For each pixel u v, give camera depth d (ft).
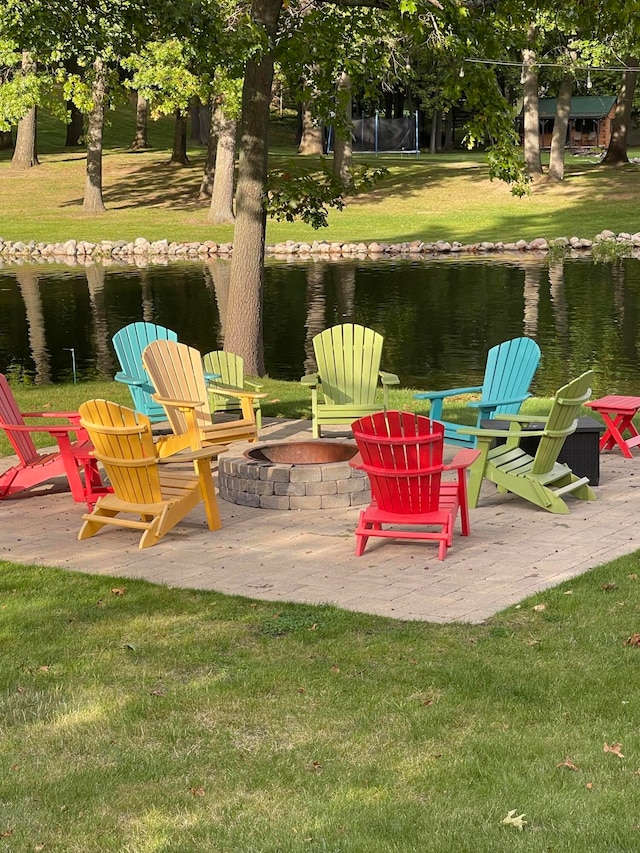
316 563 22.27
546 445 25.48
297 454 29.60
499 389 30.60
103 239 116.26
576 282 84.02
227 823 12.16
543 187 143.43
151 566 22.43
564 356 53.72
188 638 18.04
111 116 216.95
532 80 146.00
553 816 11.99
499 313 69.15
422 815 12.08
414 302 75.20
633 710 14.69
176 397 31.32
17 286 88.38
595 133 238.89
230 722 14.79
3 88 108.47
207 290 83.25
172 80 100.07
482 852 11.32
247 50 41.06
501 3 45.75
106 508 24.49
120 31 47.47
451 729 14.33
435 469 22.18
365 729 14.42
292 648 17.42
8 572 22.17
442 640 17.53
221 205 126.31
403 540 23.85
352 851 11.42
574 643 17.19
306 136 184.55
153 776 13.33
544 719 14.55
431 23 44.78
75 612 19.57
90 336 63.00
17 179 154.51
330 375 34.40
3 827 12.23
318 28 48.14
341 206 46.24
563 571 21.16
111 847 11.76
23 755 14.02
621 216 123.95
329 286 85.05
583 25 46.91
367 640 17.66
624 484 28.25
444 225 123.54
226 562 22.56
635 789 12.50
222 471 28.14
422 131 246.88
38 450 33.01
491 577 20.92
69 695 15.84
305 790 12.84
